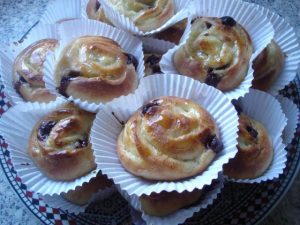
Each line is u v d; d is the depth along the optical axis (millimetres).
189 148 153
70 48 180
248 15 196
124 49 191
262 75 193
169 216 165
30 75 183
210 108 169
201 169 153
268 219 181
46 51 188
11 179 180
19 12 241
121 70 175
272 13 203
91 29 191
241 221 168
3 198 194
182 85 170
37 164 169
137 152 153
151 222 163
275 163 174
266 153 172
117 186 167
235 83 183
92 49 176
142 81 167
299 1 240
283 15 236
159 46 196
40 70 184
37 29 199
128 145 156
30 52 189
